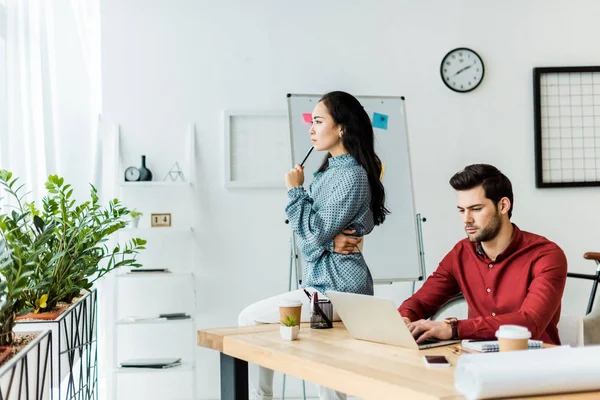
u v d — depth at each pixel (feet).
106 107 13.83
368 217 8.20
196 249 13.94
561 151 14.69
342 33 14.38
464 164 14.55
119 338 13.65
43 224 8.34
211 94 14.10
